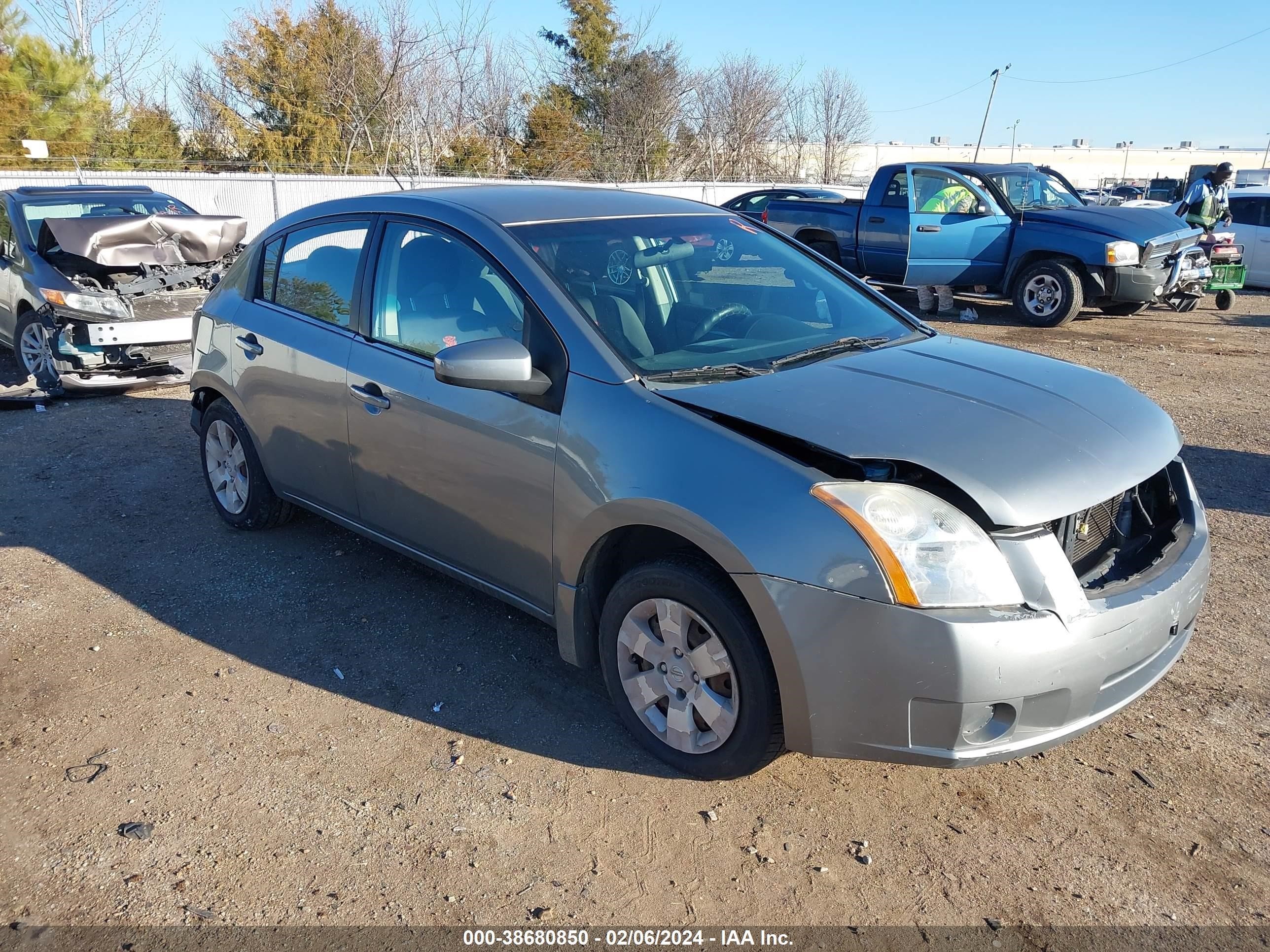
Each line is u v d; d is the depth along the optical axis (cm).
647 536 301
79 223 758
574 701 340
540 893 251
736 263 382
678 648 287
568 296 319
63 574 447
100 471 598
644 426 283
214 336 468
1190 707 333
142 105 3070
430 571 447
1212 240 1235
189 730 323
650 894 251
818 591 246
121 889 253
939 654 237
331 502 416
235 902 248
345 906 247
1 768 304
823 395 286
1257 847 265
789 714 260
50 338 773
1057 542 254
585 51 3756
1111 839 270
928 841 270
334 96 3200
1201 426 696
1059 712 251
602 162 3672
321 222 420
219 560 461
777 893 251
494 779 297
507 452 318
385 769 303
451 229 356
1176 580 275
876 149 5988
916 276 1174
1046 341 1038
